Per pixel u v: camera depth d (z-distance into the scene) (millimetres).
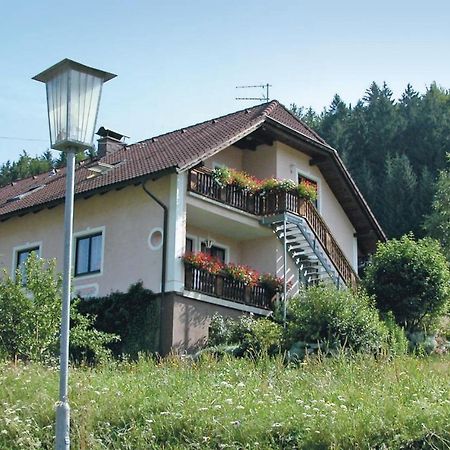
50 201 26281
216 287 24344
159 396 12469
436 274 24875
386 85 75000
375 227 31891
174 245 23312
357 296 22016
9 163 59906
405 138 61188
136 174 24109
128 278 24328
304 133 29547
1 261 28469
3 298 19047
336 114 67312
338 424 10359
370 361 14492
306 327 20703
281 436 10492
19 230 28266
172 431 11086
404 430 10125
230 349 21188
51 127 9375
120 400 12234
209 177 25078
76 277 25844
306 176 29938
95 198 25984
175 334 22734
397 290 24734
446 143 60188
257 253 27797
